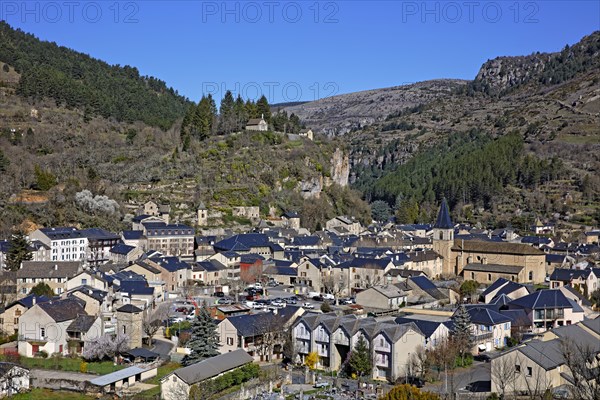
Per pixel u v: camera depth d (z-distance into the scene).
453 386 101.06
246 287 187.50
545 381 92.38
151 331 127.69
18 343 121.44
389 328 112.38
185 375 98.69
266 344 121.19
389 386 104.31
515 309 140.12
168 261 189.25
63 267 166.25
